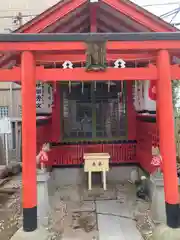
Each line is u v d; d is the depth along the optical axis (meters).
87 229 4.55
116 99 7.51
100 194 6.40
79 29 5.66
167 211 3.99
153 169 5.57
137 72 4.15
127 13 4.64
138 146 7.28
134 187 6.89
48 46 3.92
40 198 4.86
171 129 4.03
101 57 3.90
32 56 4.00
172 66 4.20
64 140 7.38
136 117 7.45
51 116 7.38
